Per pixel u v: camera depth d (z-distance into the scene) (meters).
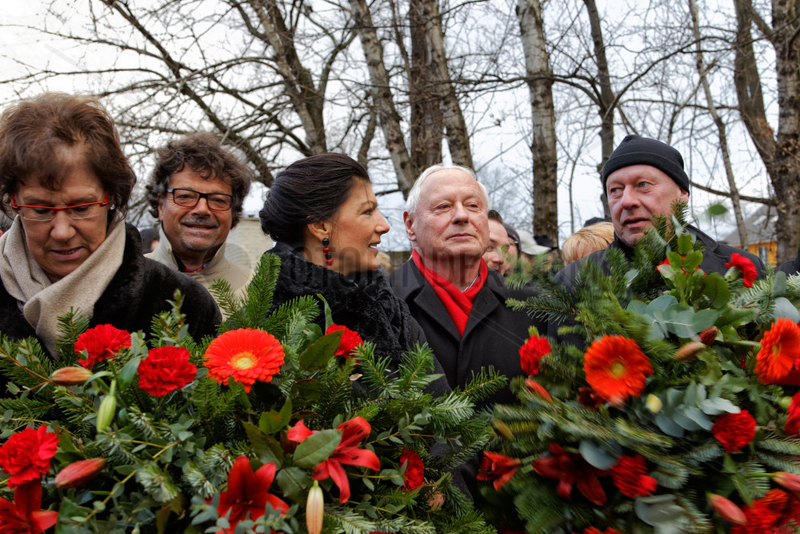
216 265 1.99
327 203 1.44
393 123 6.14
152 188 2.03
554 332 1.40
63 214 1.19
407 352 1.37
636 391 1.05
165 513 0.86
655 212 2.03
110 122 1.29
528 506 1.11
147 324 1.35
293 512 0.88
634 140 2.14
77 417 0.99
